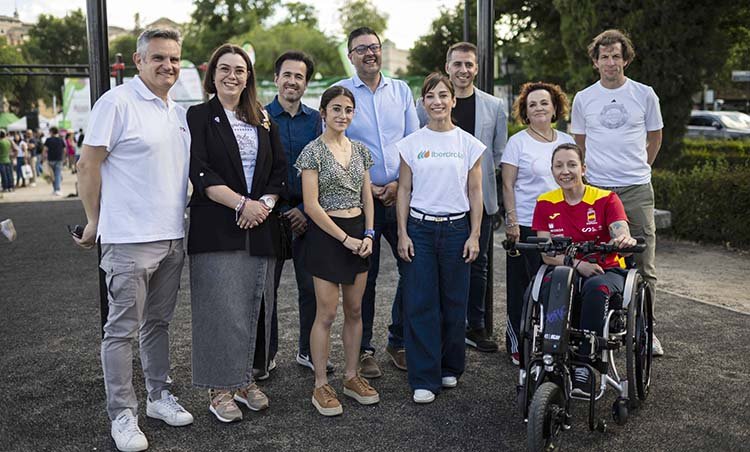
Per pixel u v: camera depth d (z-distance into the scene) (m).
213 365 3.89
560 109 4.83
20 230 12.00
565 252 3.82
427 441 3.71
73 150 26.67
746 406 4.11
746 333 5.50
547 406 3.27
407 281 4.30
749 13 11.80
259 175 3.89
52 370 4.84
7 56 58.31
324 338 4.13
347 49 4.78
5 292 7.29
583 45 11.10
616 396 4.31
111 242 3.58
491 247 5.20
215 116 3.86
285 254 4.26
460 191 4.27
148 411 4.03
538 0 15.56
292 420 4.00
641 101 5.11
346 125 4.09
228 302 3.85
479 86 5.21
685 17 10.24
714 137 20.50
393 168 4.77
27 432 3.84
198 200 3.87
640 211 5.11
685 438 3.71
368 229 4.18
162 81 3.63
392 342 4.93
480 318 5.21
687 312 6.11
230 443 3.71
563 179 4.12
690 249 9.19
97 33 4.26
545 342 3.43
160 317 3.94
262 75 49.81
